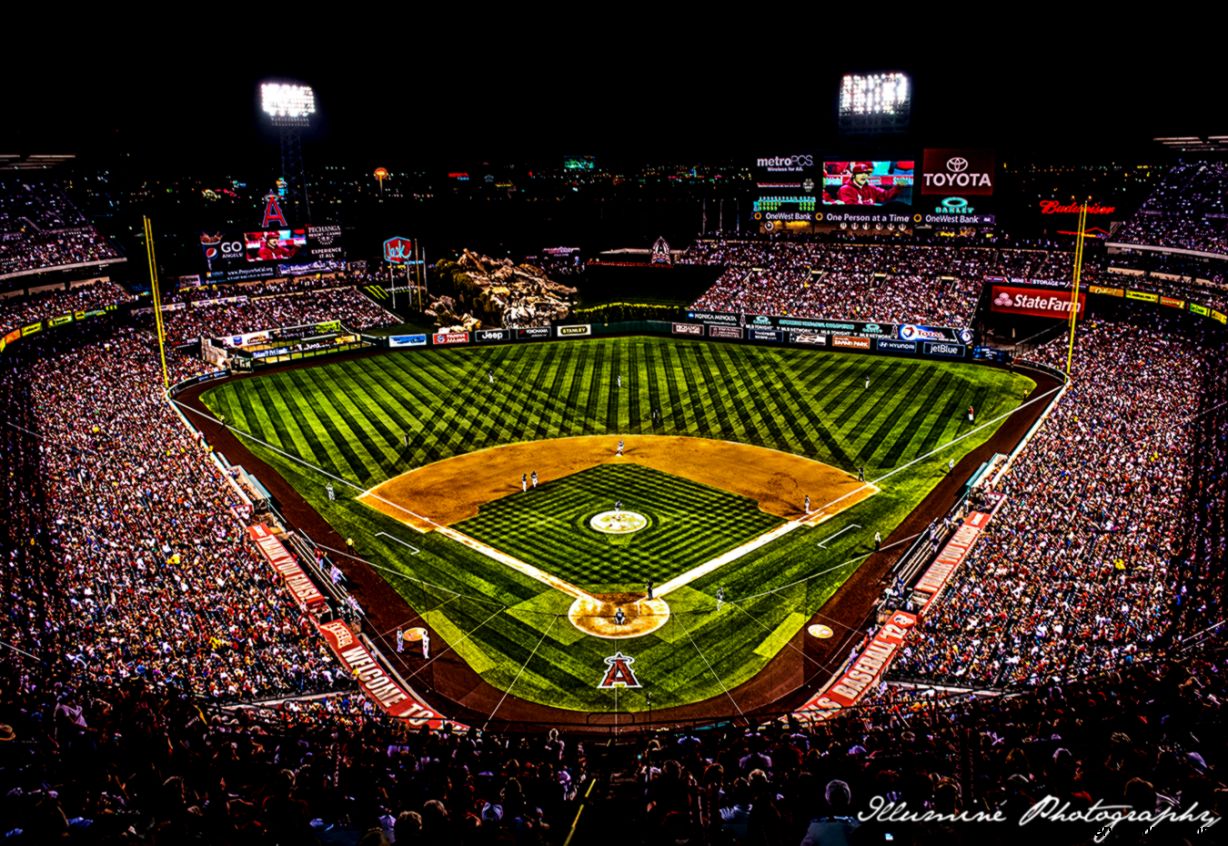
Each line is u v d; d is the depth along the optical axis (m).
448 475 54.66
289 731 17.08
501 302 98.62
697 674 32.94
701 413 66.81
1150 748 9.96
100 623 30.61
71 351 76.12
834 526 45.75
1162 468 43.75
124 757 12.41
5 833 7.70
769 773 11.90
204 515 43.31
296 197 116.75
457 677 32.97
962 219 91.56
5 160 87.44
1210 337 70.69
